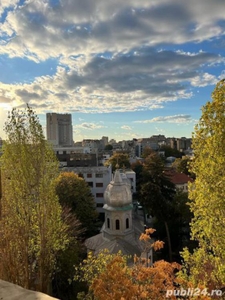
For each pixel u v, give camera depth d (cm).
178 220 3809
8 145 1783
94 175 5409
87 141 18000
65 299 2291
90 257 1595
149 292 857
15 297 513
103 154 11619
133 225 3281
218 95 1165
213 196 1152
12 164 1770
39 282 1798
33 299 505
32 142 1802
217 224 1148
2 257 1659
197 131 1280
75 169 5528
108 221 2828
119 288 819
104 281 859
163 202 3438
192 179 5900
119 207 2742
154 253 3275
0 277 1627
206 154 1245
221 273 1051
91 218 3891
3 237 1680
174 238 3822
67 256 2331
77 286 2192
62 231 2158
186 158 7344
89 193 4259
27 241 1747
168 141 19925
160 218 3500
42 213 1797
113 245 2450
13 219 1725
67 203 3656
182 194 3959
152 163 3688
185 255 1305
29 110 1805
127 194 2778
